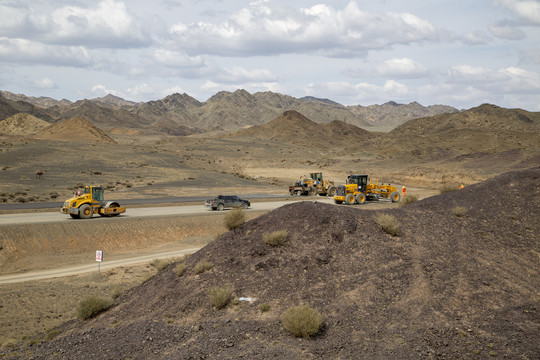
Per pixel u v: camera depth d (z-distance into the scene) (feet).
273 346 38.19
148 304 53.36
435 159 410.52
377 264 50.80
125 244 107.65
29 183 201.46
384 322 40.52
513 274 50.01
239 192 208.54
